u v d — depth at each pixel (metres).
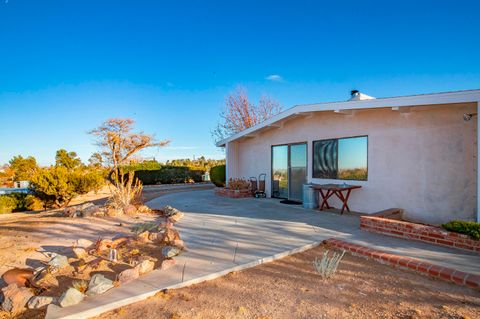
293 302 2.91
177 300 2.98
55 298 2.94
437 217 6.33
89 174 13.13
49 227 6.32
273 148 11.04
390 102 6.25
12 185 25.17
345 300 2.94
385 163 7.27
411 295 3.03
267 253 4.32
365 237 5.16
